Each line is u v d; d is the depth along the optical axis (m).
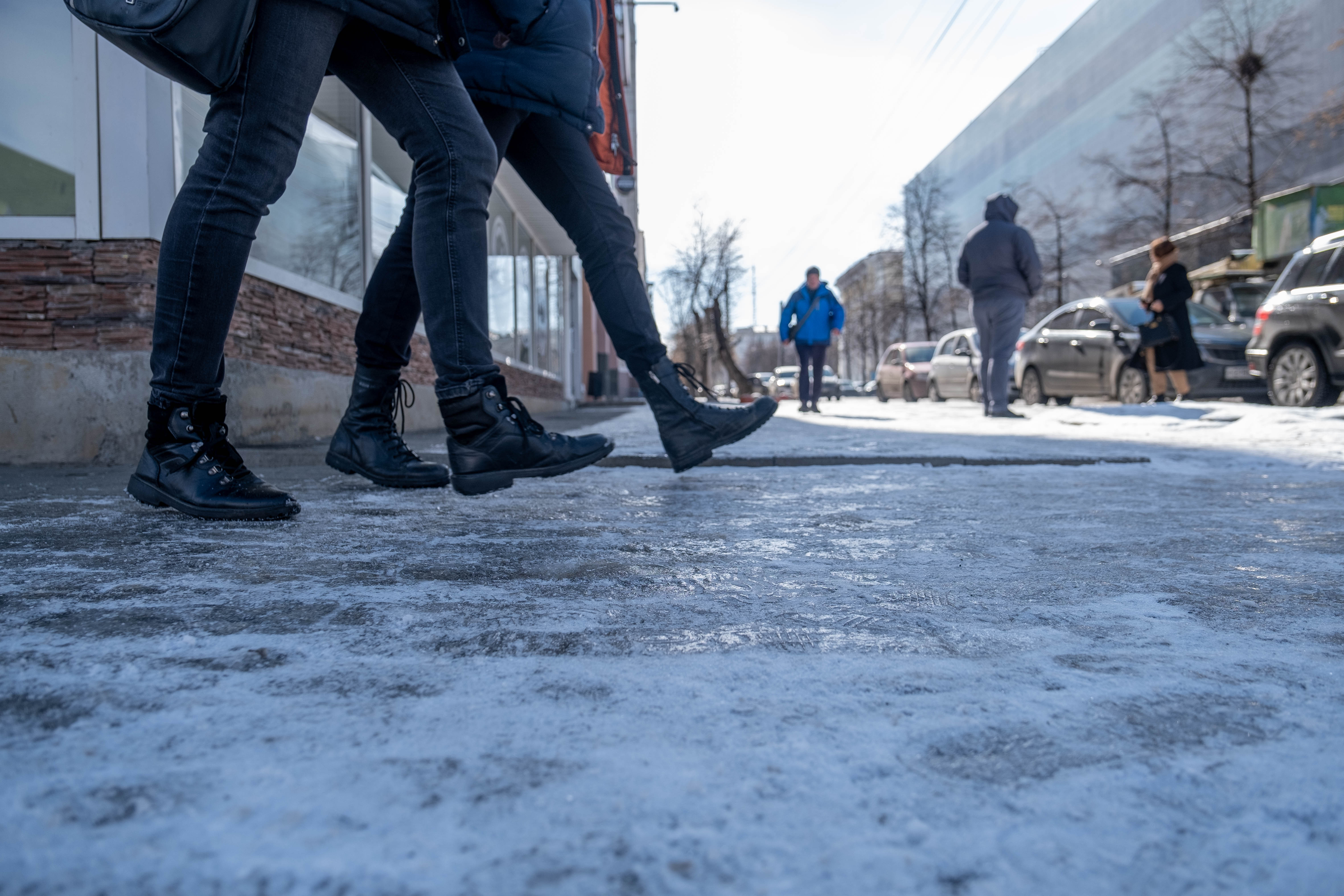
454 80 2.14
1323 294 8.61
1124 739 0.73
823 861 0.53
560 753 0.69
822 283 10.98
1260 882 0.51
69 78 3.81
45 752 0.68
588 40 2.51
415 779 0.64
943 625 1.13
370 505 2.34
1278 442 4.87
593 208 2.62
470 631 1.07
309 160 5.64
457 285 2.19
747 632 1.08
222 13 1.68
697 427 2.70
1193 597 1.30
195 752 0.68
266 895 0.49
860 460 3.81
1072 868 0.53
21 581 1.33
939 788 0.63
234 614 1.13
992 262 8.64
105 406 3.78
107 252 3.81
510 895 0.49
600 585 1.36
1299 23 28.12
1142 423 6.56
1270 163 28.30
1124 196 37.44
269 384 4.75
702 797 0.61
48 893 0.48
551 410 14.37
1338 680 0.90
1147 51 38.34
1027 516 2.23
